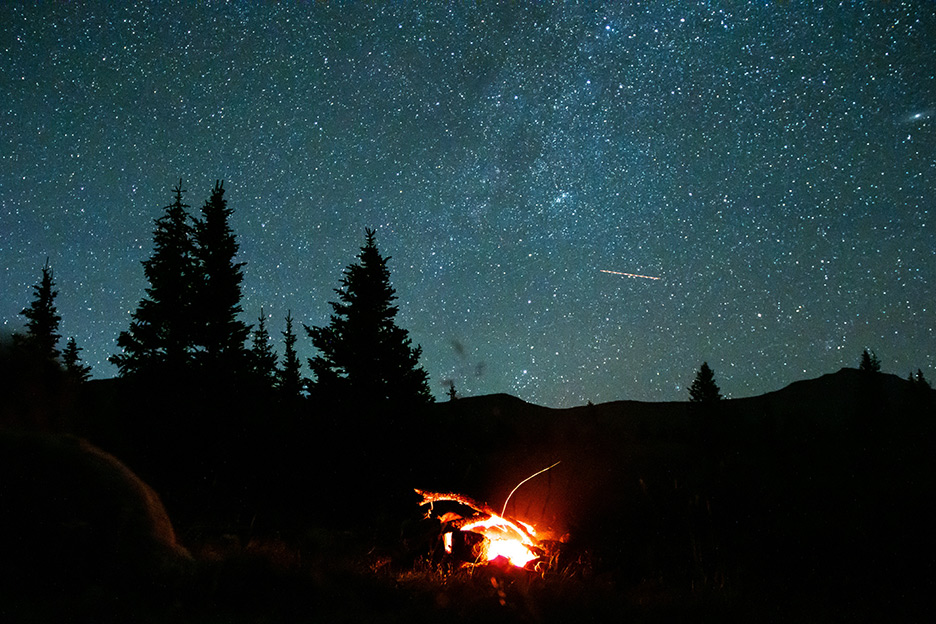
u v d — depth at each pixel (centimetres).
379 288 1928
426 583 588
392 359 1867
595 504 1335
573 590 574
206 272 2067
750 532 995
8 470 549
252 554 604
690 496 1282
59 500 546
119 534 547
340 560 641
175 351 1948
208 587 525
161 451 1766
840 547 877
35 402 1202
